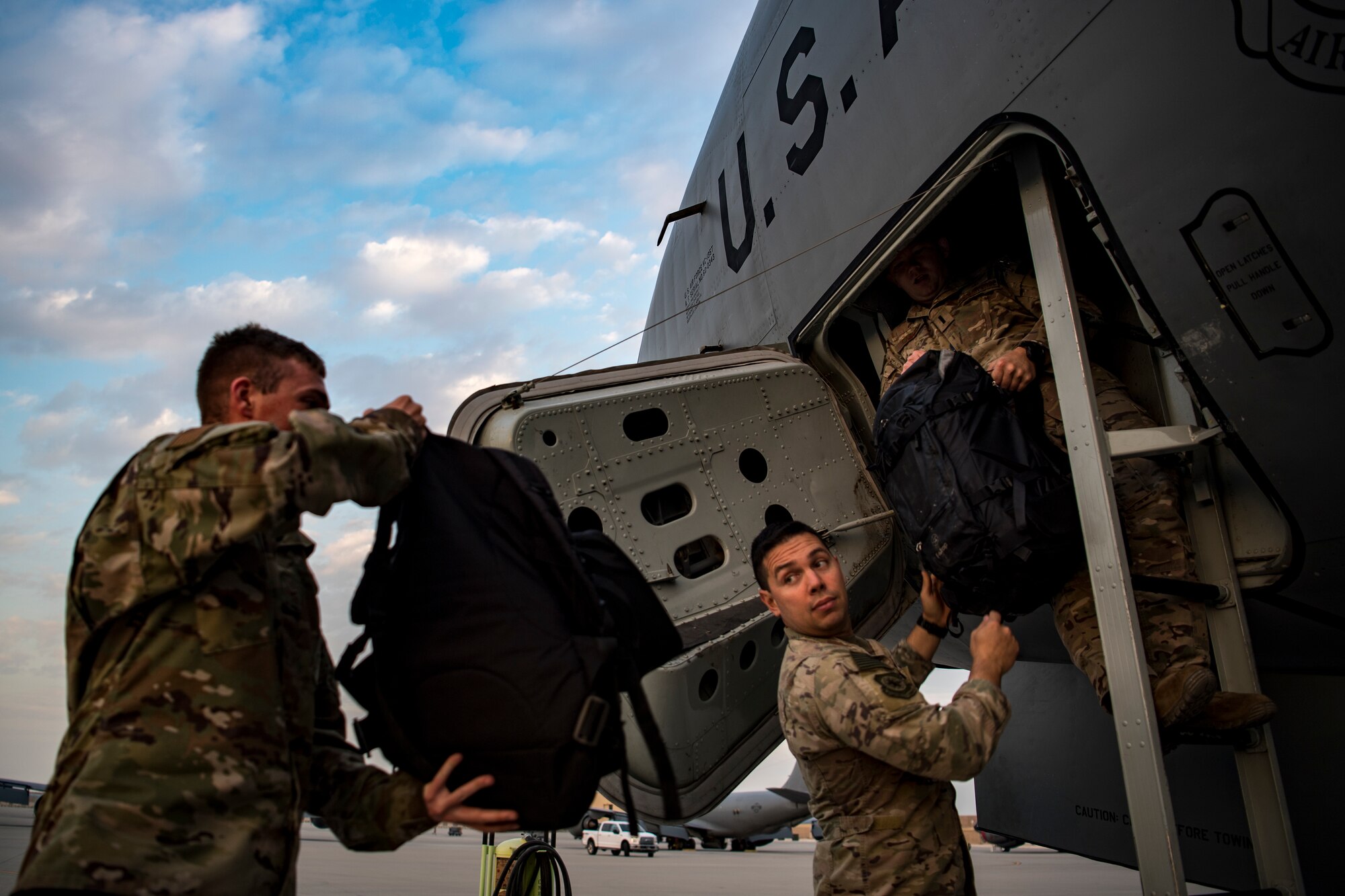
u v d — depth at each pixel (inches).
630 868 645.3
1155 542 82.6
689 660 97.0
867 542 113.7
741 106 147.9
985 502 79.8
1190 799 114.3
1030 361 88.4
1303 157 66.4
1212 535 84.2
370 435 46.4
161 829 41.0
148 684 43.3
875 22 107.5
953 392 85.1
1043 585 81.1
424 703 46.8
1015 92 86.5
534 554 49.1
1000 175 107.3
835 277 115.6
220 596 45.6
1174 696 73.7
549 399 103.8
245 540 43.5
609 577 54.7
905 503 86.7
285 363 52.8
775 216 132.0
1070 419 79.8
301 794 47.5
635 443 104.6
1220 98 70.4
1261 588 82.4
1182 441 78.0
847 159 112.1
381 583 49.1
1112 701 72.4
